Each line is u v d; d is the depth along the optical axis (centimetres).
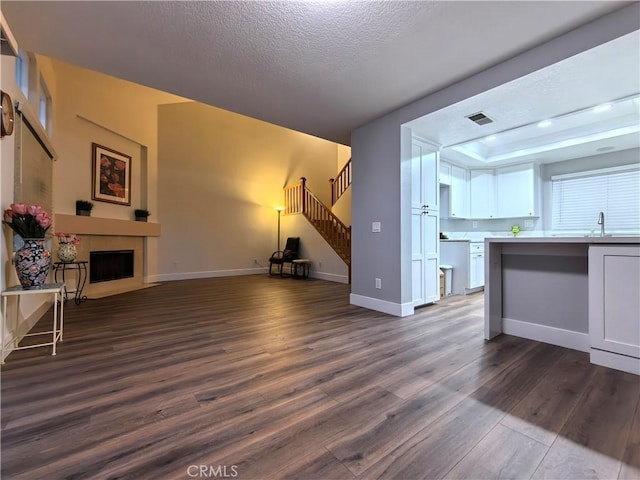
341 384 175
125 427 134
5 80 221
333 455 117
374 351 227
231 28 203
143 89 506
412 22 195
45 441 124
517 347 235
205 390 168
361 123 373
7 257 222
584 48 200
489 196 523
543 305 249
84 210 441
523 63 230
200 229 668
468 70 254
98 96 467
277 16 191
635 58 207
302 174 848
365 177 375
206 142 680
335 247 634
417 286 365
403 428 134
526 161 485
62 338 254
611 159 434
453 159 485
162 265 616
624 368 189
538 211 488
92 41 218
